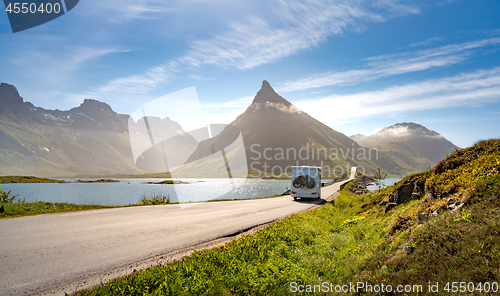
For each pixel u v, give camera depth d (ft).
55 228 31.32
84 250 24.31
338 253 25.93
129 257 23.40
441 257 15.19
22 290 16.85
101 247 25.45
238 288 17.60
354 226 39.58
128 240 28.30
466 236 15.80
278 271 20.07
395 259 17.74
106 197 168.66
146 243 27.63
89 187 310.65
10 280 17.93
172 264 21.24
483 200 19.48
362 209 57.16
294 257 24.71
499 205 17.83
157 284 17.56
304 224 40.14
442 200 24.67
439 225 18.67
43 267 20.18
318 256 25.71
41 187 312.09
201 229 35.32
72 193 212.64
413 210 27.91
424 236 18.10
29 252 22.90
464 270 13.53
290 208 66.39
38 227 31.42
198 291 16.78
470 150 33.32
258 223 41.86
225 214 49.47
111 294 16.11
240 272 19.67
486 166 24.86
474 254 14.28
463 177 26.66
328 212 61.87
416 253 16.62
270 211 58.29
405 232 22.53
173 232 32.86
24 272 19.19
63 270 19.93
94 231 30.94
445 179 29.60
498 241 14.20
